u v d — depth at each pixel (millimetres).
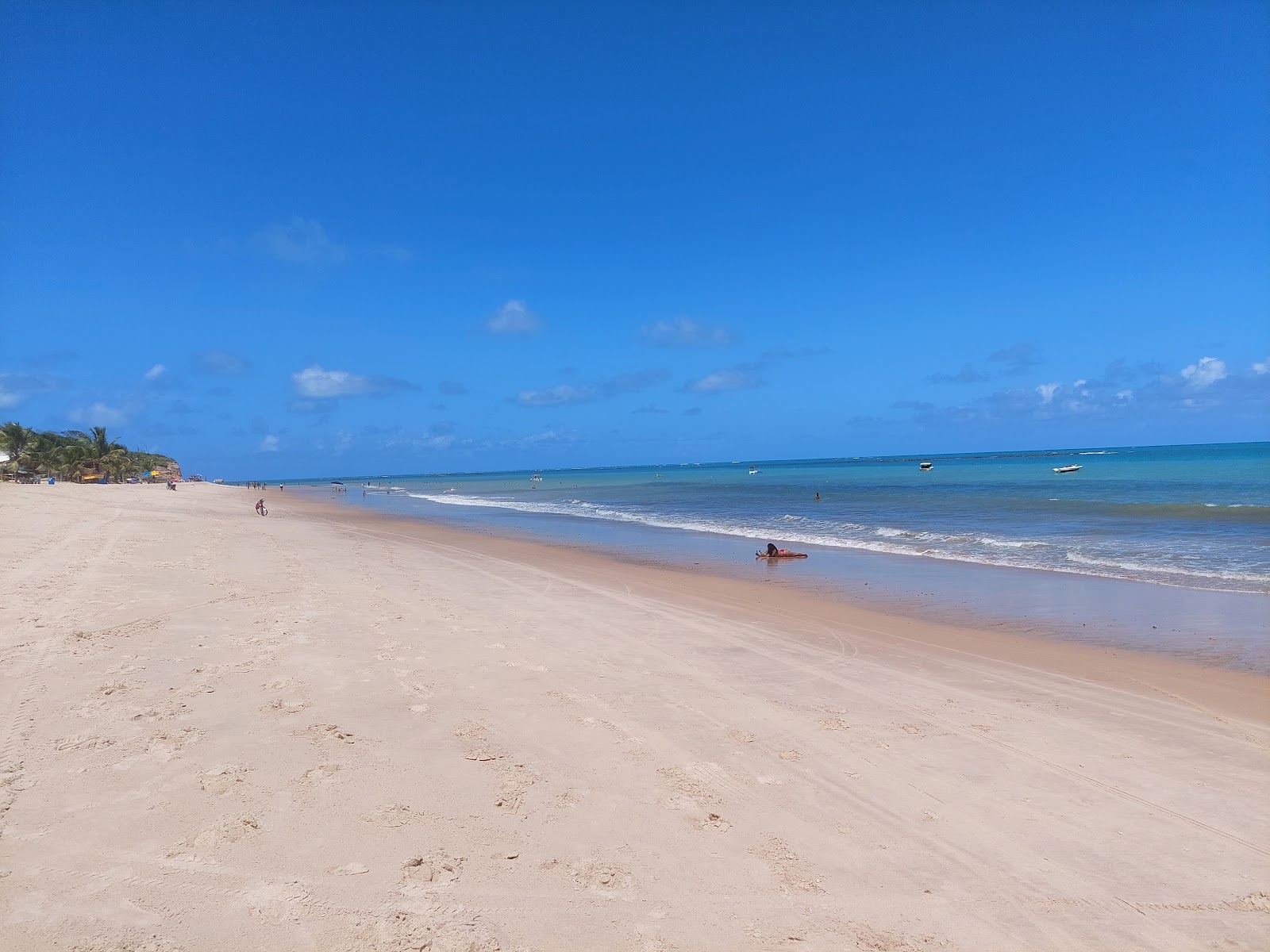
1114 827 4852
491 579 14922
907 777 5570
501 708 6684
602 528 29656
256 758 5281
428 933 3553
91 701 6223
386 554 18922
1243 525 23250
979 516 30234
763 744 6129
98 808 4473
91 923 3443
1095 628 10938
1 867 3824
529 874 4098
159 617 9352
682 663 8641
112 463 84125
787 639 10164
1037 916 3916
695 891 4035
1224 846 4629
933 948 3656
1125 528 23766
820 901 3996
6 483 57500
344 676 7332
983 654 9422
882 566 17688
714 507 42438
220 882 3826
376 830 4434
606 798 5039
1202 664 8945
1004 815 4996
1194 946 3703
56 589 10719
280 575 13523
